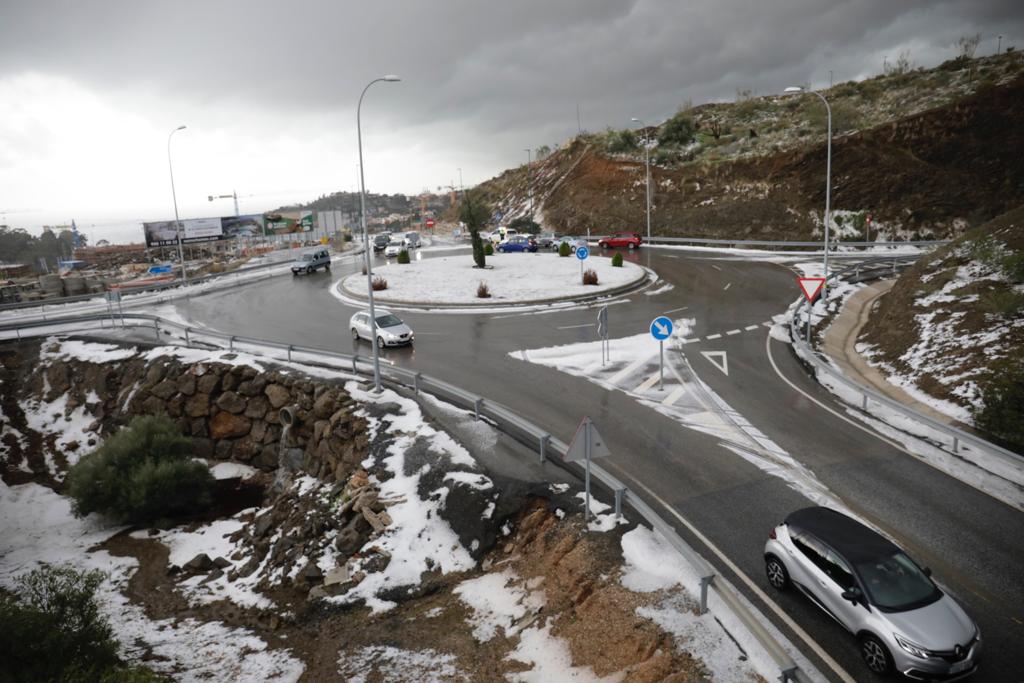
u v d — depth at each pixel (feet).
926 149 174.40
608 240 176.86
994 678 24.34
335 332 89.86
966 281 72.79
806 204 176.14
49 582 33.58
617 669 26.63
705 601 27.73
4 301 146.41
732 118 269.64
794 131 217.36
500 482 41.81
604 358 69.31
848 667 25.14
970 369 57.36
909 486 40.09
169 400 73.15
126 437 61.72
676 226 190.29
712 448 46.60
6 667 28.99
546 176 282.15
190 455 66.39
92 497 57.82
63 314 119.85
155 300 128.98
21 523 61.21
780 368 66.49
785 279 117.19
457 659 30.73
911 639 23.76
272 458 67.21
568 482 41.27
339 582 39.34
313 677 31.65
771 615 28.37
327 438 57.72
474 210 146.10
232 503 61.72
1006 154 163.12
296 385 65.51
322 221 293.84
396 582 37.91
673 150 237.86
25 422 83.10
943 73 225.76
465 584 36.78
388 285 123.95
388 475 46.80
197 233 245.45
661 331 59.36
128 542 55.77
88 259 328.29
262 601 41.29
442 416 53.83
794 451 45.80
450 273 138.31
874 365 68.95
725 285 115.14
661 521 31.86
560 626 30.63
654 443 47.73
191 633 39.04
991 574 30.73
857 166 178.91
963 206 157.89
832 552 27.63
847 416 52.75
